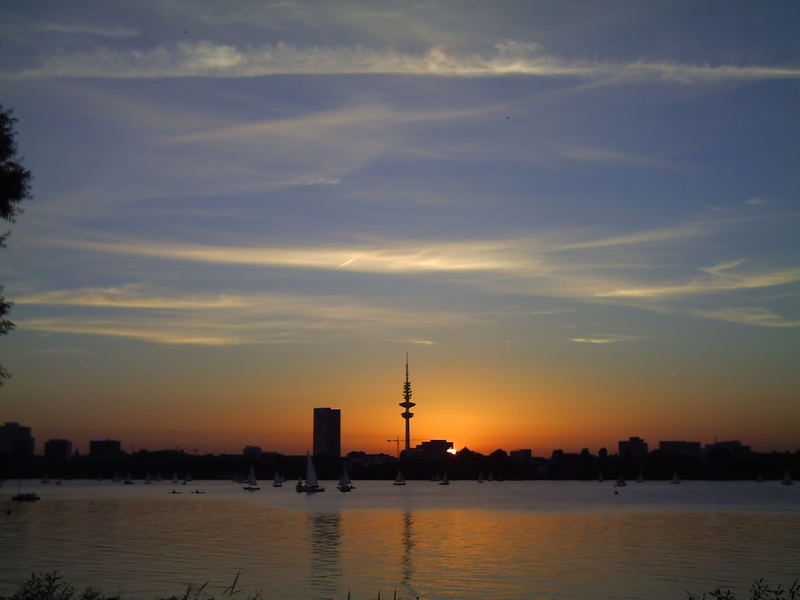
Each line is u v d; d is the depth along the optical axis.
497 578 114.88
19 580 110.94
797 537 179.12
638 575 117.38
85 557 141.75
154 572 120.62
